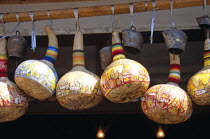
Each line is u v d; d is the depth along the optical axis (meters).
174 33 2.15
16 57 2.42
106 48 2.46
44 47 3.12
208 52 2.22
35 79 2.11
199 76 2.12
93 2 2.86
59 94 2.14
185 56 3.24
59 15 2.37
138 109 3.22
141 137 4.29
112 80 2.03
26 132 4.28
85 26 3.05
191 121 4.12
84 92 2.10
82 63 2.28
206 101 2.10
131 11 2.28
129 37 2.18
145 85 2.06
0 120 2.22
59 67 3.34
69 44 3.12
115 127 4.26
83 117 4.17
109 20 3.00
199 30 2.98
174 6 2.27
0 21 2.42
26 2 2.57
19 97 2.21
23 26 3.06
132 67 2.04
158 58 3.30
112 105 3.23
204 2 2.22
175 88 2.09
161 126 4.20
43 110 3.28
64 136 4.32
